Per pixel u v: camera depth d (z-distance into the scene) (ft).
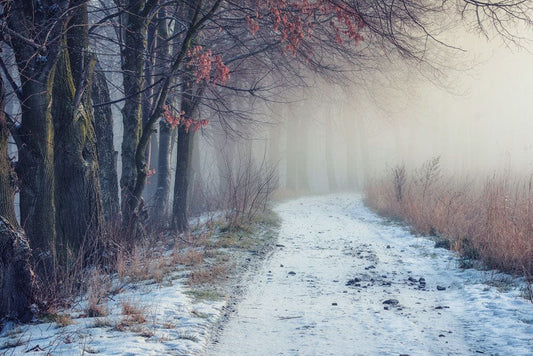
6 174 24.64
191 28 35.17
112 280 30.96
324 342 20.34
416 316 23.68
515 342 18.98
